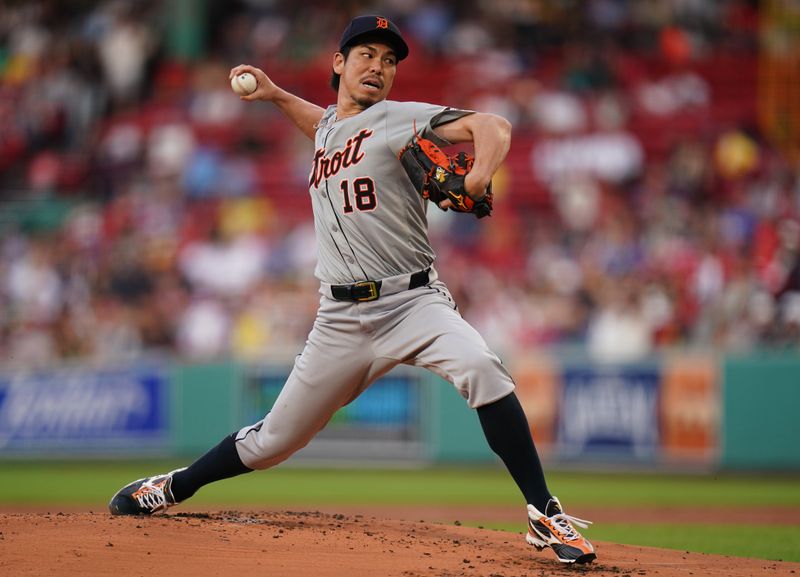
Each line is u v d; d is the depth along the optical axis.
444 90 72.12
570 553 15.49
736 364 46.97
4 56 76.00
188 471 17.98
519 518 32.12
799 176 61.66
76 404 52.94
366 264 16.22
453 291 55.94
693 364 47.53
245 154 68.56
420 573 14.80
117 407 52.50
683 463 47.47
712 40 74.06
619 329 52.56
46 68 74.69
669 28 73.38
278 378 50.81
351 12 77.31
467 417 49.94
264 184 66.69
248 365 51.16
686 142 64.62
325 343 16.77
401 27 76.38
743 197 60.47
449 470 49.16
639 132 67.25
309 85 74.38
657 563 17.14
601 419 48.56
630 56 72.38
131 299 59.16
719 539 26.70
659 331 52.59
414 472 48.44
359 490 40.91
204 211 64.69
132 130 71.50
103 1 77.44
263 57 76.25
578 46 73.19
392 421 50.84
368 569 14.91
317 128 17.33
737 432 46.88
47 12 77.19
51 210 67.88
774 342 50.75
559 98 68.19
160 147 69.19
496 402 15.72
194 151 68.62
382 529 18.69
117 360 54.47
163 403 52.03
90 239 62.66
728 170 63.81
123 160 69.69
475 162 14.88
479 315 54.91
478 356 15.60
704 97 70.38
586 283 55.03
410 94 72.56
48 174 70.44
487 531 19.45
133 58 74.19
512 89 70.06
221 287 59.81
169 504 18.16
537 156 65.38
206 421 51.50
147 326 57.56
